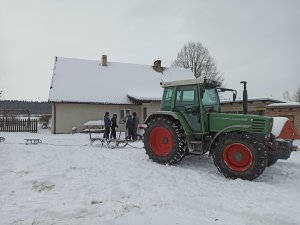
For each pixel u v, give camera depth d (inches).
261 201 225.0
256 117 297.1
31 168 303.6
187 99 346.3
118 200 221.9
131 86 1108.5
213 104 354.6
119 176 285.7
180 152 335.0
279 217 189.0
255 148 278.5
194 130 337.7
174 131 336.8
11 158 349.1
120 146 495.2
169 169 318.7
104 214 195.0
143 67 1236.5
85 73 1109.1
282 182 285.1
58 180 267.9
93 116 1009.5
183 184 269.0
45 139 669.9
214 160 301.3
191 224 181.5
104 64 1173.1
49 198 223.1
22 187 248.5
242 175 282.4
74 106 992.9
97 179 273.6
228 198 231.6
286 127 307.3
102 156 381.1
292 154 436.5
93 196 229.3
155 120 356.5
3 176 278.2
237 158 288.4
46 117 1279.5
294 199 230.5
